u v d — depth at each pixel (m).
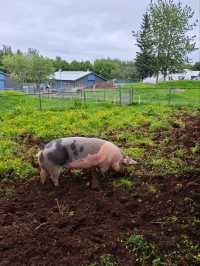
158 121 6.11
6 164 3.82
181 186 3.21
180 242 2.39
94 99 11.26
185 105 8.52
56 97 12.48
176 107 8.10
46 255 2.32
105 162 3.24
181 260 2.22
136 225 2.63
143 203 2.98
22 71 30.30
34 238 2.50
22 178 3.59
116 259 2.25
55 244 2.41
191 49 24.61
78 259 2.26
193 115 6.84
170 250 2.32
